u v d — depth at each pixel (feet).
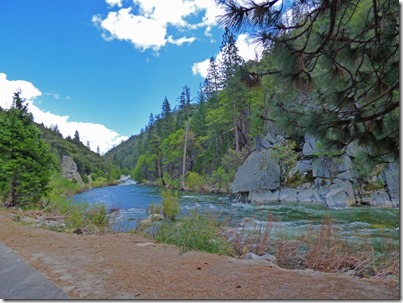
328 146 10.64
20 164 34.45
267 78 8.89
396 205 42.45
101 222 25.44
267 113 11.06
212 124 102.83
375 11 8.39
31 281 9.30
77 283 9.16
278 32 7.50
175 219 27.99
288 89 9.05
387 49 8.83
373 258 14.84
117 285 9.04
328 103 9.95
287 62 7.99
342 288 9.27
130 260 12.14
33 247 13.96
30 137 36.58
